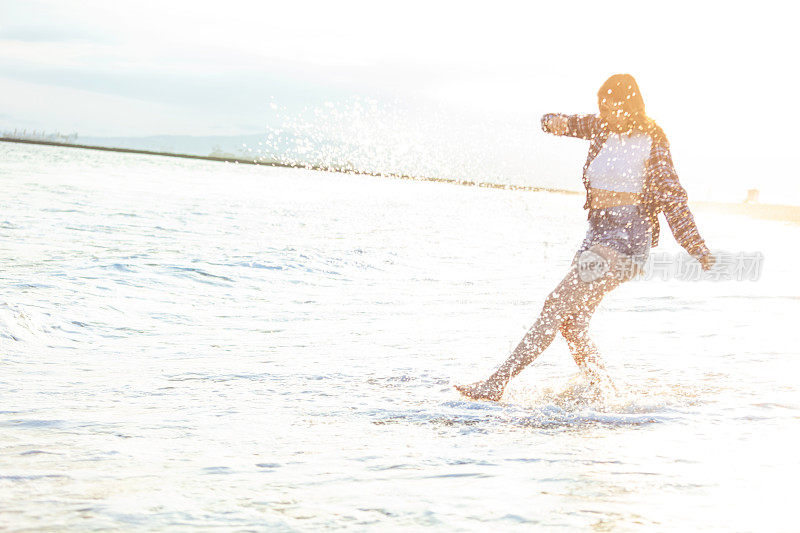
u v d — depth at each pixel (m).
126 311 5.88
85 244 9.87
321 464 2.36
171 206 18.92
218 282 7.69
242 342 5.04
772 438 2.76
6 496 1.98
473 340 5.17
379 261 10.41
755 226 29.83
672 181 3.43
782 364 4.32
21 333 4.73
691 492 2.04
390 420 3.05
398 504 1.92
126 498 1.97
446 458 2.45
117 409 3.16
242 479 2.18
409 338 5.25
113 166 45.69
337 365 4.25
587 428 2.94
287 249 10.74
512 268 10.75
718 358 4.49
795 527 1.75
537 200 56.06
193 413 3.12
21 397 3.34
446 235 16.39
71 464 2.33
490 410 3.24
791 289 8.41
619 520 1.80
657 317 6.23
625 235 3.50
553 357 4.63
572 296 3.57
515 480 2.17
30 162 41.53
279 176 56.81
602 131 3.56
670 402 3.38
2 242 9.41
